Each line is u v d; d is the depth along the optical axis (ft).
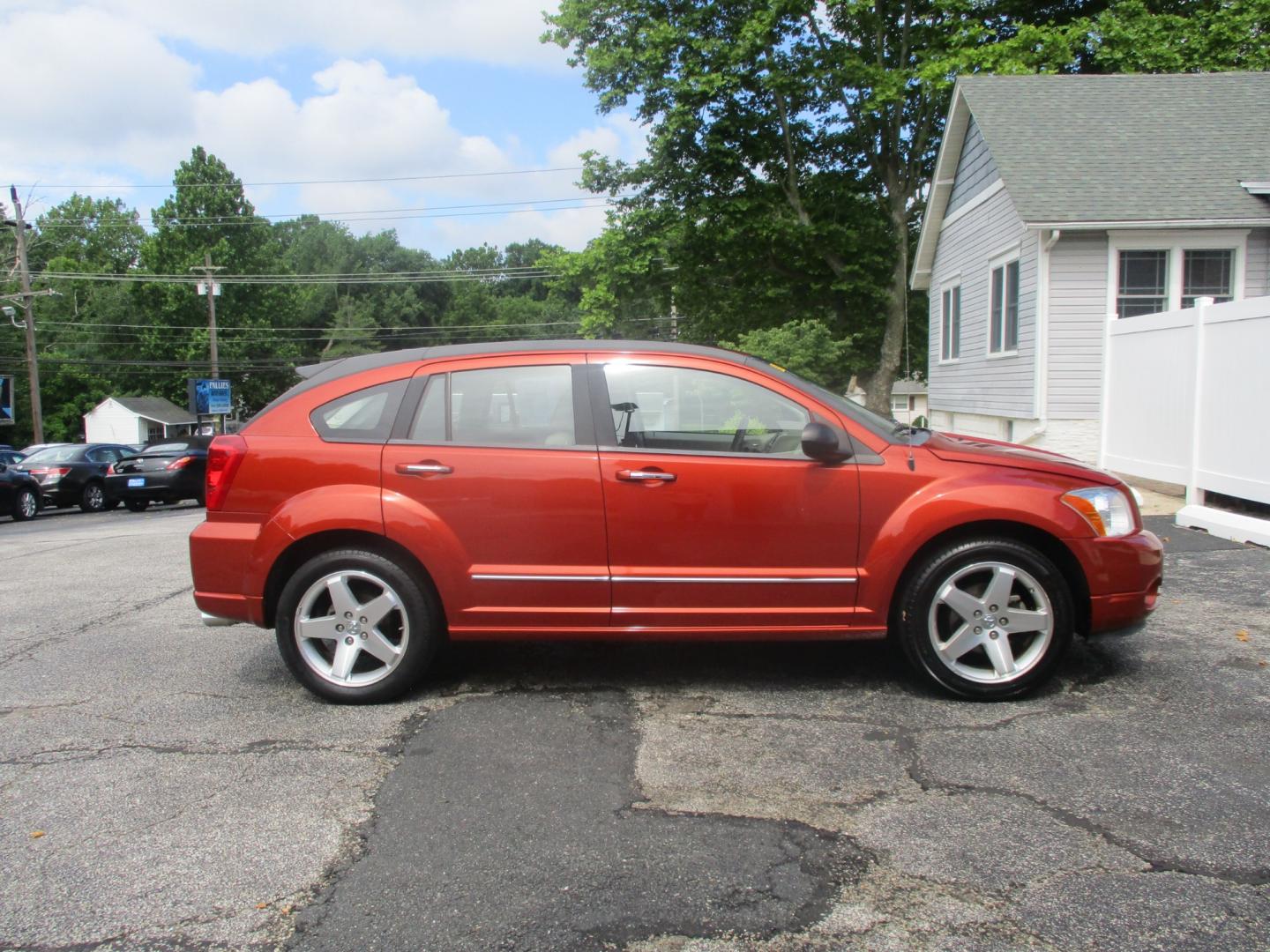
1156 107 50.62
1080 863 9.06
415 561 14.07
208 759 12.14
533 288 331.77
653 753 12.03
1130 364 32.35
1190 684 14.17
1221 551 23.44
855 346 93.09
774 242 86.28
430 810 10.51
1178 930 7.95
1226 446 26.35
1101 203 42.98
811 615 13.83
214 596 14.21
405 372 14.49
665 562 13.84
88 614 21.62
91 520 58.23
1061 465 14.17
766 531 13.75
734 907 8.44
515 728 13.02
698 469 13.78
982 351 54.29
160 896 8.84
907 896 8.55
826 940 7.93
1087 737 12.21
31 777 11.68
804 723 13.01
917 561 13.76
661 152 82.33
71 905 8.70
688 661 16.12
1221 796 10.41
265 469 14.11
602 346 14.60
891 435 14.21
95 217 231.50
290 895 8.82
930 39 85.25
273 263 201.46
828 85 84.58
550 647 17.11
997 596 13.60
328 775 11.55
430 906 8.56
